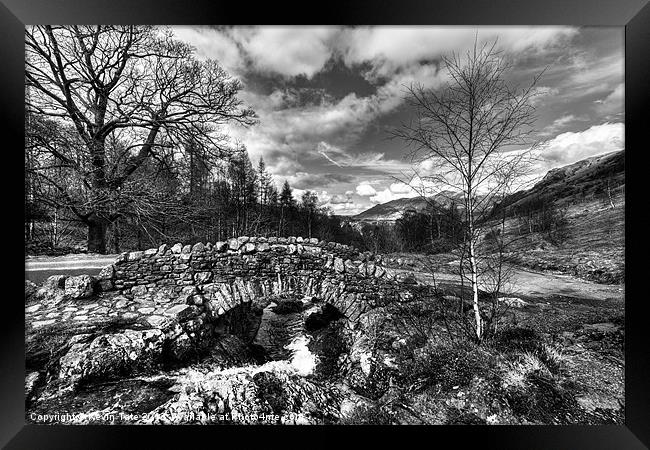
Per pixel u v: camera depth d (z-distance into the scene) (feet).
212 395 13.43
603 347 16.46
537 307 25.04
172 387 13.82
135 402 12.63
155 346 15.29
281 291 20.95
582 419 11.76
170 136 40.16
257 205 68.18
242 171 60.59
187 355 16.53
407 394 14.37
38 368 13.42
